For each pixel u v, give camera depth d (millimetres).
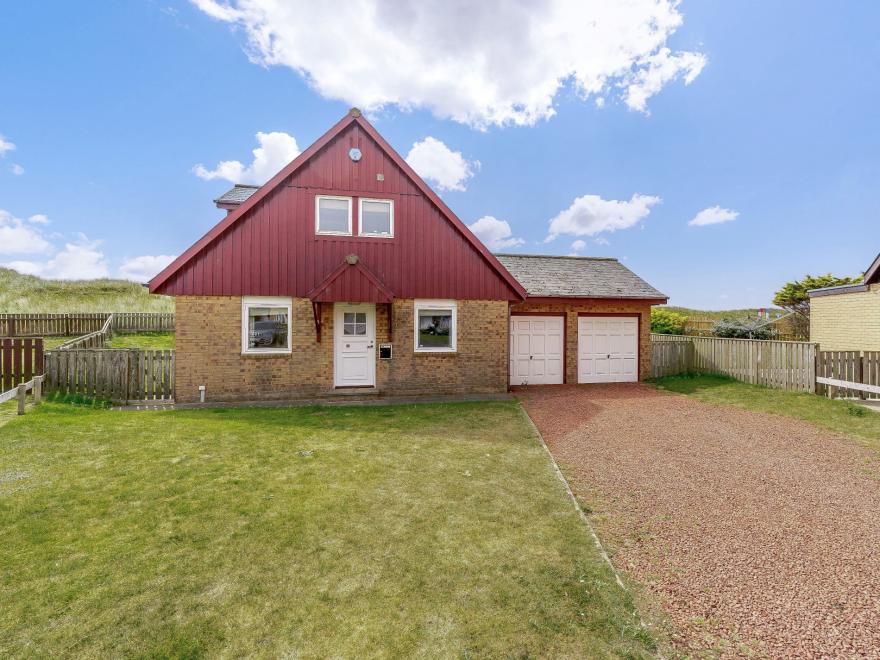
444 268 11266
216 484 5035
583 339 13836
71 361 9438
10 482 4922
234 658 2471
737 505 4723
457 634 2691
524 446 6781
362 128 10828
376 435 7309
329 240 10555
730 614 2943
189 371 9773
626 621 2834
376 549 3682
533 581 3266
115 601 2949
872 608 3020
